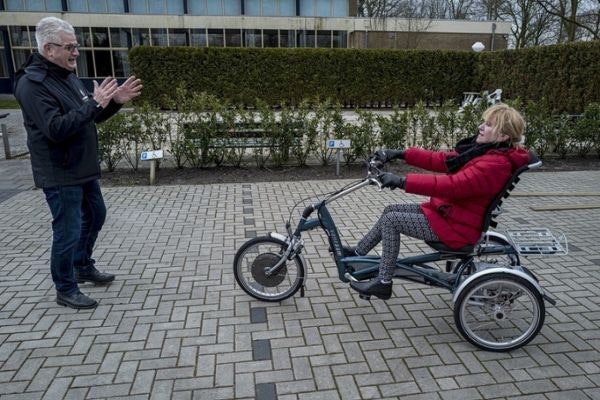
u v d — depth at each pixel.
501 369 2.83
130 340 3.13
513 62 17.22
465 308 3.00
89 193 3.65
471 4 34.50
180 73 19.64
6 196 6.57
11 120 16.88
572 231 5.12
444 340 3.14
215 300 3.66
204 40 29.02
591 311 3.48
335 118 8.14
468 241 2.99
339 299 3.67
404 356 2.96
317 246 4.71
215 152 7.96
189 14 29.86
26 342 3.10
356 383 2.72
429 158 3.21
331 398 2.59
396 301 3.65
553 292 3.77
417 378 2.76
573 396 2.61
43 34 3.10
